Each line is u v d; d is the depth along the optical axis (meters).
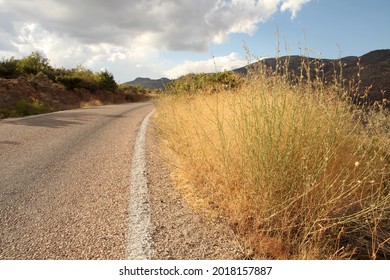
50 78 24.67
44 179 3.74
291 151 2.61
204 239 2.27
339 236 2.36
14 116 12.12
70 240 2.26
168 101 7.92
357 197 2.88
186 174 3.52
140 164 4.25
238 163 3.02
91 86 27.84
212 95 6.34
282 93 3.11
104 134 7.19
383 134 3.18
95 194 3.19
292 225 2.38
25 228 2.46
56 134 7.14
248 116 3.11
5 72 19.77
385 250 2.44
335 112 3.12
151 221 2.51
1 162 4.55
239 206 2.57
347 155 3.10
